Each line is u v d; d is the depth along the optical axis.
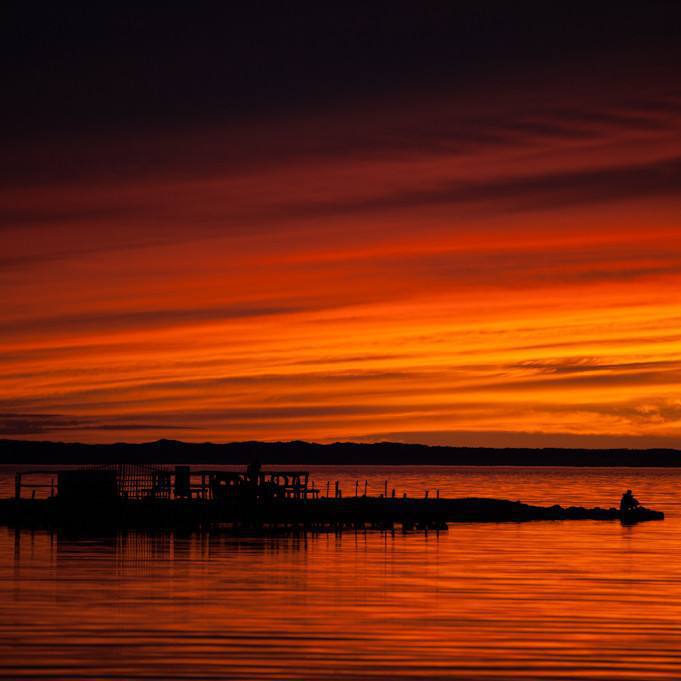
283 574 72.25
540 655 47.69
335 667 45.06
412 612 57.38
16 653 46.66
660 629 53.38
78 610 56.78
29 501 121.69
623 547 93.19
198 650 47.62
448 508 130.25
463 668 45.25
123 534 104.56
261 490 122.19
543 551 89.25
